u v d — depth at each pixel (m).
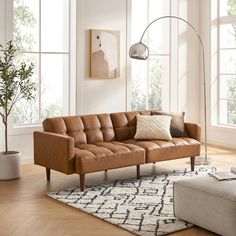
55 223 5.34
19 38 7.97
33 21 8.10
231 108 9.45
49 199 6.10
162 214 5.57
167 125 7.43
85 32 8.34
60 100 8.46
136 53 7.57
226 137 9.32
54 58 8.34
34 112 8.21
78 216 5.54
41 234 5.05
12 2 7.61
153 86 9.48
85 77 8.39
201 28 9.66
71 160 6.39
